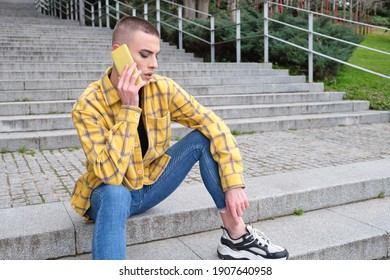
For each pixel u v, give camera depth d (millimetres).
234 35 10031
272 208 2908
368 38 16531
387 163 3912
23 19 14242
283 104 6965
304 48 8344
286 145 4988
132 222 2461
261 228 2752
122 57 1884
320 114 6805
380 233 2682
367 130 6062
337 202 3199
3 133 4898
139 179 2059
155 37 1959
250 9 11039
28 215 2547
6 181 3439
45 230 2305
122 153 1872
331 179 3320
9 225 2385
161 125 2053
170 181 2201
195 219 2648
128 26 1937
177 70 7723
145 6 12352
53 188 3244
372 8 20578
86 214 2205
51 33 11461
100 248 1750
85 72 6945
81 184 2139
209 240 2562
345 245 2537
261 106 6527
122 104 1961
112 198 1825
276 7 14180
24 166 3945
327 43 9570
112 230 1774
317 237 2609
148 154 2051
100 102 1983
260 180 3293
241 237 2172
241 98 6844
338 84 9055
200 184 3205
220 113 6102
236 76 8109
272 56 9797
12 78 6508
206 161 2111
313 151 4641
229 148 2076
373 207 3174
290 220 2893
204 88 7012
